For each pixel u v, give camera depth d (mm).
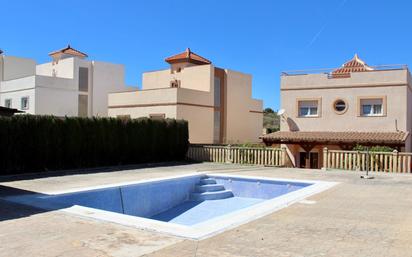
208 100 36656
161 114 34031
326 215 9188
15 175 18141
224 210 15719
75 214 9109
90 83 43625
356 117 26891
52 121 20344
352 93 27047
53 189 13484
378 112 26547
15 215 9016
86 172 19766
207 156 27000
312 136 26562
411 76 27984
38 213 9234
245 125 42500
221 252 6328
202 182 18516
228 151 25922
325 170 20719
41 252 6320
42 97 39406
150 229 7703
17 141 18734
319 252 6371
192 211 15828
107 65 44781
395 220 8711
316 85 28078
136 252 6305
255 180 17453
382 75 26266
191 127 34625
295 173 19281
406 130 25922
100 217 8781
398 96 25844
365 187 13992
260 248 6555
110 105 37844
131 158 24609
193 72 38281
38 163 19703
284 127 28938
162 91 34031
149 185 15555
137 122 24953
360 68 30438
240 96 41719
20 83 40969
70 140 21156
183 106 33750
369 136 25281
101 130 22812
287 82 28953
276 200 11180
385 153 19906
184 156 28062
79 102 42656
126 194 14508
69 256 6121
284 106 29000
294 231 7680
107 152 23156
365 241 7031
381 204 10680
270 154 24125
